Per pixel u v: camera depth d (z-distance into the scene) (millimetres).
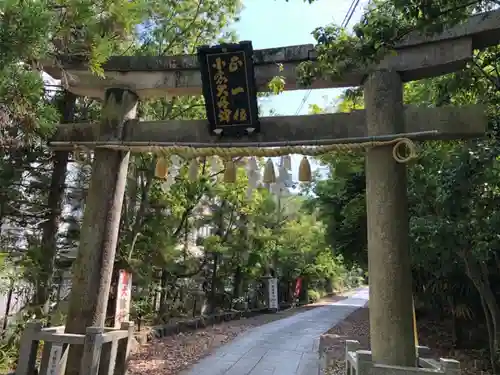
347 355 5055
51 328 5160
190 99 11797
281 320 19000
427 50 4848
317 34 4328
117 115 5691
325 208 14719
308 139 5129
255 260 19859
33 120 3311
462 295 11469
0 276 5949
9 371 5773
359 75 5102
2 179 6789
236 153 5215
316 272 31391
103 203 5566
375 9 4348
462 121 4684
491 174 5789
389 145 4773
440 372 3941
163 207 12078
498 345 8406
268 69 5430
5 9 2621
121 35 5062
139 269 10375
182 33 10820
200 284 18312
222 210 17312
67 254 10633
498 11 4539
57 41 4344
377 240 4613
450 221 7445
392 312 4367
